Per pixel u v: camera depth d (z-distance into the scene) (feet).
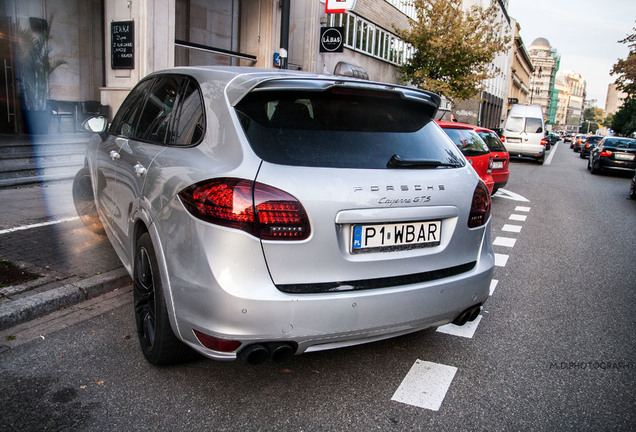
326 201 7.88
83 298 13.00
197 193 7.88
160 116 10.98
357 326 8.18
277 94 8.66
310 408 8.80
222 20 49.39
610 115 450.30
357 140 8.80
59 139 32.48
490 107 199.52
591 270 19.13
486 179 27.99
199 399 8.88
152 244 9.21
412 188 8.76
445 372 10.39
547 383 10.14
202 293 7.75
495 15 71.77
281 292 7.70
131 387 9.16
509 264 19.54
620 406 9.36
